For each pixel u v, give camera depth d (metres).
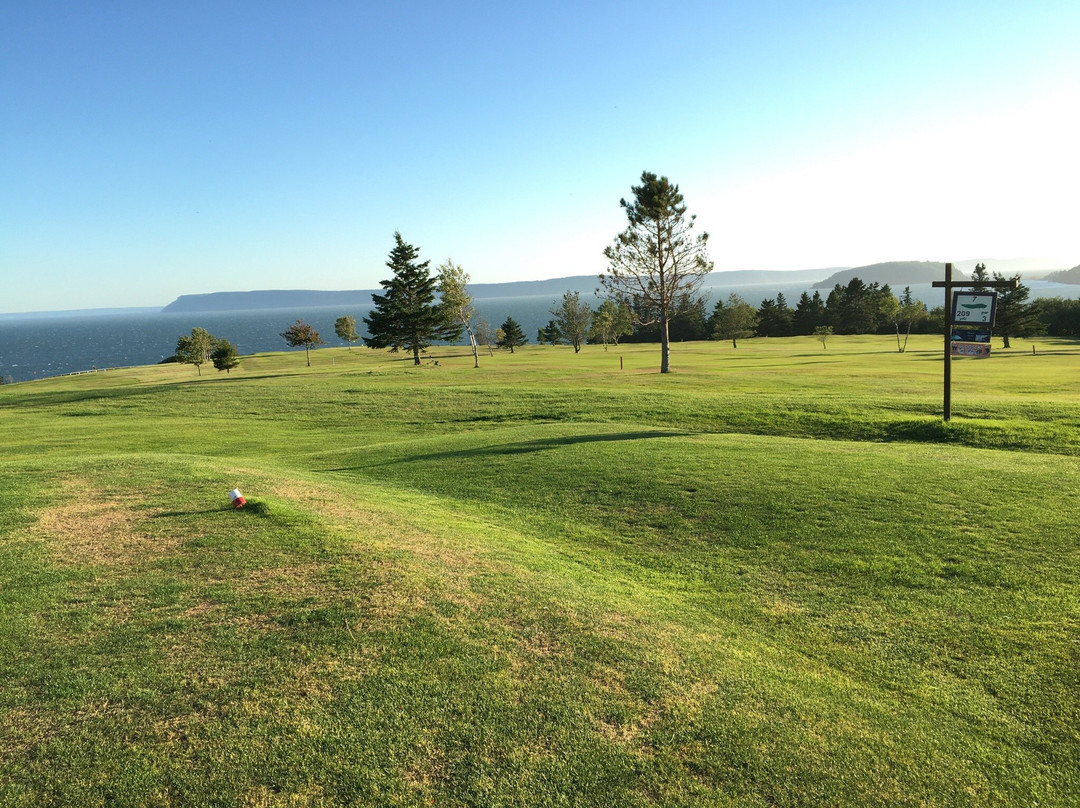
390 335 61.97
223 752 4.17
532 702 4.75
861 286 116.69
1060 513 8.91
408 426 23.88
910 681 5.35
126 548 7.77
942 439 15.95
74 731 4.36
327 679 4.97
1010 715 4.89
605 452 14.28
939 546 8.05
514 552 8.25
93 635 5.62
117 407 29.30
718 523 9.42
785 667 5.54
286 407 28.38
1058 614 6.30
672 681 5.12
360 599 6.30
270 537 8.14
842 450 13.70
